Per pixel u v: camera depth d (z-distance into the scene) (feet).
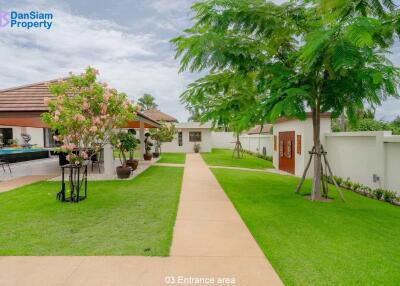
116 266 10.66
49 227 15.24
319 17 19.04
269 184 30.14
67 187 26.66
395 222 16.89
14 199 21.83
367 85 18.07
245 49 19.90
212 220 16.72
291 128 41.29
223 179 33.04
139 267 10.61
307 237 14.05
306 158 36.40
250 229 15.14
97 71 22.25
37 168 42.83
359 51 15.66
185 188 26.96
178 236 13.96
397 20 14.21
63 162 40.83
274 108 17.85
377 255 11.98
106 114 22.67
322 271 10.47
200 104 28.55
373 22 11.88
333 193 26.61
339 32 14.14
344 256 11.83
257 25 19.60
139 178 32.76
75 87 22.21
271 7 19.34
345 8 12.94
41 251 12.01
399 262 11.33
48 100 21.52
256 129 92.79
